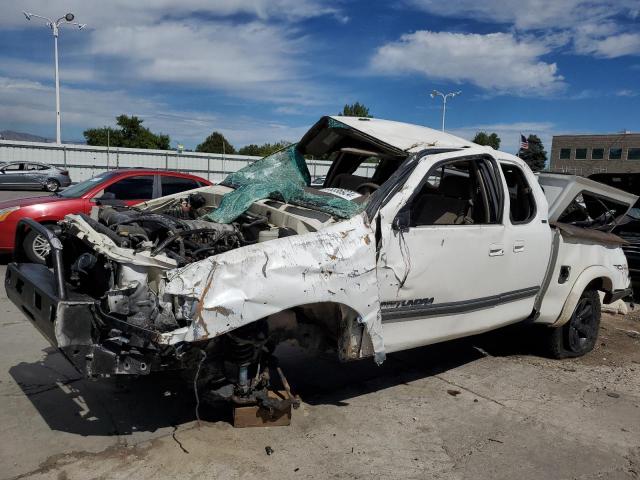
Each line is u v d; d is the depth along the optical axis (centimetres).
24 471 319
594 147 6412
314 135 511
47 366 474
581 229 557
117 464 330
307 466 339
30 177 3008
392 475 336
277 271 329
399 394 458
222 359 359
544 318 536
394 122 501
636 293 896
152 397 422
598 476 348
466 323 448
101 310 316
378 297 368
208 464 335
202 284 313
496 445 380
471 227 431
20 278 382
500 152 490
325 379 482
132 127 5622
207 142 6450
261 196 442
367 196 405
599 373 538
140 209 521
